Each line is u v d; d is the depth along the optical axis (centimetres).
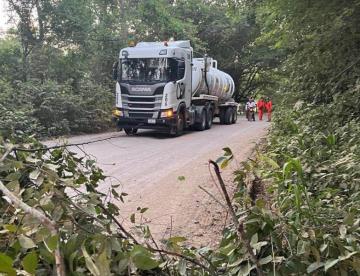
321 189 498
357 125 820
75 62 2303
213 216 631
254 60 4269
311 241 277
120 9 2700
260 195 423
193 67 2120
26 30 2183
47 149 336
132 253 247
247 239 276
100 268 220
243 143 1522
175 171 998
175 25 3047
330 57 1091
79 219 273
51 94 1872
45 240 228
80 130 2047
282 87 1404
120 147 1445
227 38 4159
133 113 1822
